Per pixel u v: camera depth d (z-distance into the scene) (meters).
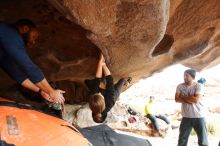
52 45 5.04
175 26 4.68
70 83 7.62
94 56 5.25
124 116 9.98
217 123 12.69
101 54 4.48
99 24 3.44
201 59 6.58
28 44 3.58
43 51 5.10
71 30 4.83
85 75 5.82
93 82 4.36
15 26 3.42
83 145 2.68
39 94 3.65
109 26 3.54
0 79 5.02
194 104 6.01
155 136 9.65
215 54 6.34
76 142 2.63
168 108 14.22
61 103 3.51
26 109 2.67
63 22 4.70
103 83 4.52
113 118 9.53
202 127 6.01
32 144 2.30
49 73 5.45
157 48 5.05
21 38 3.23
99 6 3.23
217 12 4.41
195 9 4.39
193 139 9.12
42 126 2.53
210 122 12.08
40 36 4.86
